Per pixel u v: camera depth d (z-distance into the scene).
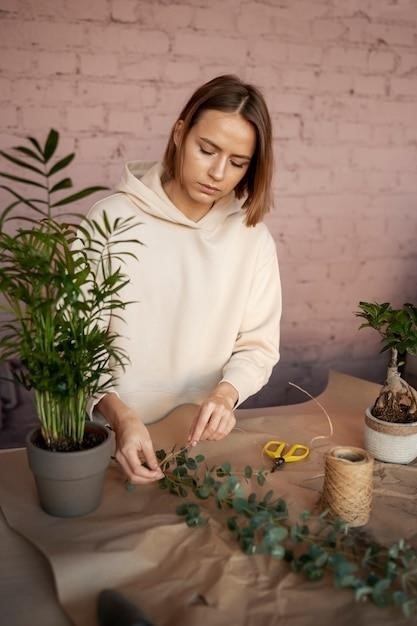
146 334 1.42
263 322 1.49
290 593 0.87
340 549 0.96
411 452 1.25
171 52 2.11
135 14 2.05
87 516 1.04
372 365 2.64
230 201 1.45
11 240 0.94
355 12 2.27
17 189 2.06
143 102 2.12
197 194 1.28
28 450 1.01
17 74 2.00
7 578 0.91
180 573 0.91
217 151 1.22
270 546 0.91
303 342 2.52
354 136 2.38
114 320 1.39
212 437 1.21
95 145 2.12
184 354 1.45
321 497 1.08
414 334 1.24
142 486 1.13
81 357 1.00
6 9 1.95
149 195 1.37
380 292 2.57
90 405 1.21
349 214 2.45
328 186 2.39
